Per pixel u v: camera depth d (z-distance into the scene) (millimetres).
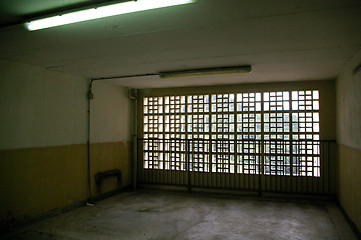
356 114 3701
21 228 3965
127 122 6766
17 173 3982
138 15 2406
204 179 6355
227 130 6262
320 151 5559
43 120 4441
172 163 6676
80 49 3451
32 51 3514
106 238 3613
